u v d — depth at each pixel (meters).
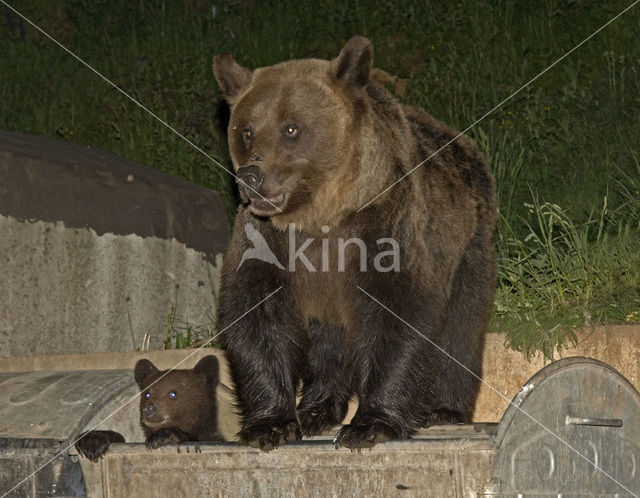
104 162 8.27
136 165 8.80
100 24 14.96
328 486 4.18
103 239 7.65
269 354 4.95
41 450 4.68
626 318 6.42
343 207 4.82
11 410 5.01
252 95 4.81
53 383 5.23
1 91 13.62
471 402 5.95
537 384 3.99
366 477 4.11
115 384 5.13
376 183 4.81
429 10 13.45
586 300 6.61
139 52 14.04
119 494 4.51
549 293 6.81
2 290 6.98
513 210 9.38
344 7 13.93
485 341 6.18
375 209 4.81
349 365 5.40
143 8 14.93
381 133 4.92
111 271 7.71
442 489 3.96
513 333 6.44
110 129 12.43
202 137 11.86
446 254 5.31
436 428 5.27
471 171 5.96
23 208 7.11
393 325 4.78
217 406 6.05
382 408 4.74
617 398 4.33
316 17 14.04
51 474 4.69
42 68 13.93
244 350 4.93
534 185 10.06
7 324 7.02
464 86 11.75
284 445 4.26
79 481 4.84
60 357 7.20
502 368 6.46
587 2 12.56
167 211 8.17
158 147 11.70
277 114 4.71
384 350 4.79
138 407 5.80
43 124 12.92
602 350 6.22
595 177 9.77
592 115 10.73
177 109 12.49
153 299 8.02
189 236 8.35
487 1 13.11
